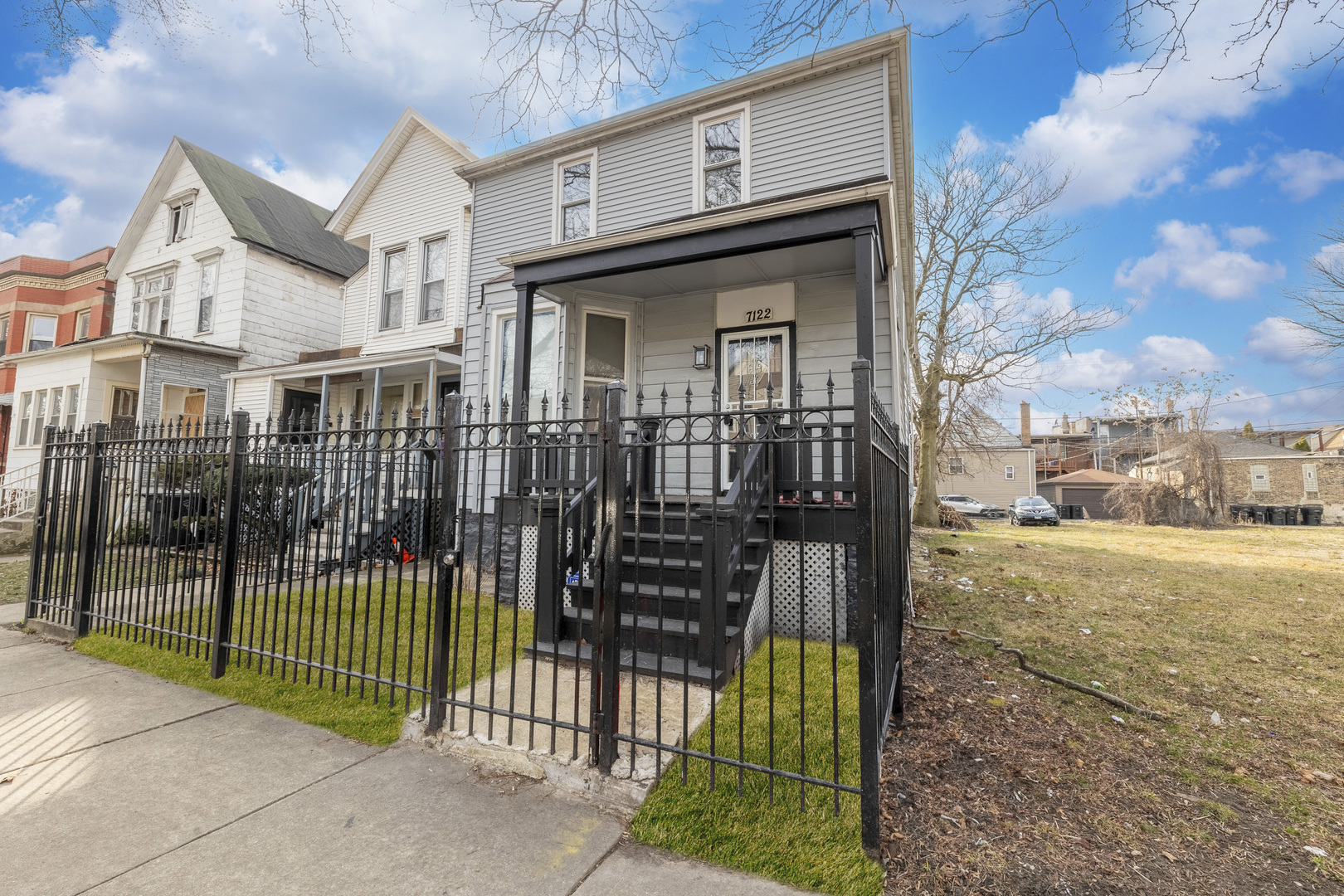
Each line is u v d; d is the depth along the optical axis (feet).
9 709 11.96
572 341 27.02
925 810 9.08
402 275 42.93
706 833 8.02
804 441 8.38
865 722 7.79
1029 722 12.89
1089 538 54.29
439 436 11.58
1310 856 8.41
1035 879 7.64
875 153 23.65
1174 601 24.31
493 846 7.82
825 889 7.06
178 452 15.43
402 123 42.16
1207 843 8.69
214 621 13.91
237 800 8.82
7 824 8.07
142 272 52.49
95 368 44.14
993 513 108.58
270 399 40.40
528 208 31.60
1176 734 12.51
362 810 8.63
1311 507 81.82
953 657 17.11
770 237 19.11
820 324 24.25
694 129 27.40
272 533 16.79
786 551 17.98
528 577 20.54
